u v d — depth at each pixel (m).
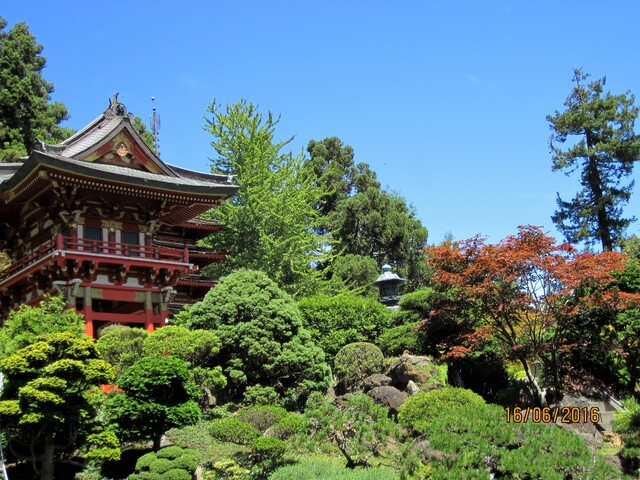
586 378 28.47
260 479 21.62
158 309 36.59
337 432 22.16
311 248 51.91
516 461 18.83
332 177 75.31
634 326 28.23
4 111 53.91
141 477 20.66
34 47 57.84
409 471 20.47
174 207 39.78
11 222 38.53
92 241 34.06
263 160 49.22
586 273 26.98
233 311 29.83
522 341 29.16
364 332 34.81
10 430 21.12
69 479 22.34
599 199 54.06
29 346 20.77
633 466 21.50
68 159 33.53
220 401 28.86
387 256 70.12
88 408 21.55
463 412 21.06
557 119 56.56
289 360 29.00
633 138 54.22
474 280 28.56
